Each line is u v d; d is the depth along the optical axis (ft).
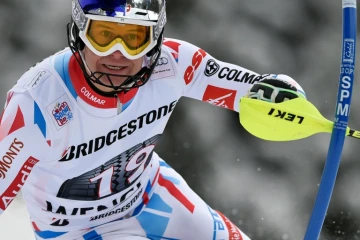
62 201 29.27
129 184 30.25
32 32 90.22
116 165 28.99
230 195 87.35
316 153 88.28
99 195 29.58
